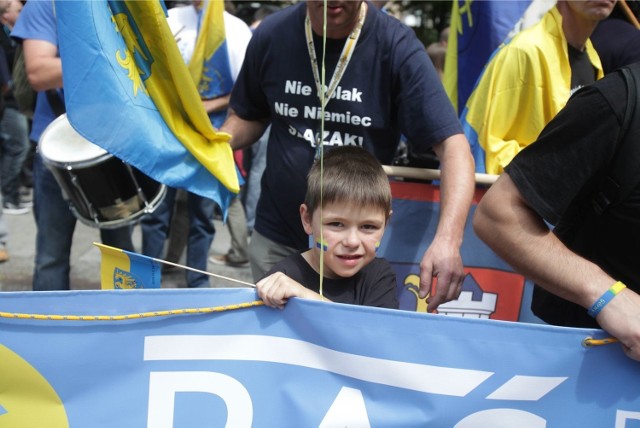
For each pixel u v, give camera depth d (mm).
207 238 4312
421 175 2627
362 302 2033
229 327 1567
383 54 2416
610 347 1552
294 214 2609
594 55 3113
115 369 1555
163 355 1559
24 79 3834
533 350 1545
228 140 2559
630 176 1571
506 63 2844
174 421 1569
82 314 1537
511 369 1547
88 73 2064
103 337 1544
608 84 1562
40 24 3221
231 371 1571
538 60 2816
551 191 1605
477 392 1553
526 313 2750
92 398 1557
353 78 2447
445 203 2266
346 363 1558
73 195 2809
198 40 3762
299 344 1569
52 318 1518
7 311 1522
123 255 1738
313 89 2498
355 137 2510
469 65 3424
